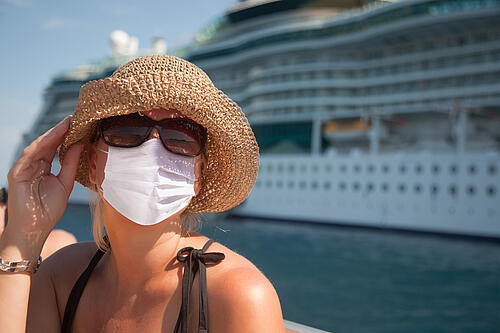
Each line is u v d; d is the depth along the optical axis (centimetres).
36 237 108
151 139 101
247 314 93
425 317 1294
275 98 4025
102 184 103
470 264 2034
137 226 106
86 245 141
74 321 124
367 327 1206
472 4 3325
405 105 3538
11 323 103
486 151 2764
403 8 3531
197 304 104
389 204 2925
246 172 129
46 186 112
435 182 2781
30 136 3434
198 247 119
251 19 4678
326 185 3192
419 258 2166
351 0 4284
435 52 3444
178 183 105
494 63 3147
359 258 2144
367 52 3856
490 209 2591
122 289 114
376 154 3008
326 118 3694
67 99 4853
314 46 3872
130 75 102
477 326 1220
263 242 2555
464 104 3102
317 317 1283
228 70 4516
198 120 108
